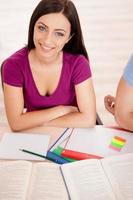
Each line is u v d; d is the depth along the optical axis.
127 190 0.93
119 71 3.14
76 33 1.37
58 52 1.36
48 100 1.46
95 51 3.49
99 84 2.96
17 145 1.14
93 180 0.96
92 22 4.13
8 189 0.92
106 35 3.82
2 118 2.42
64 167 1.01
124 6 4.61
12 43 3.61
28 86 1.42
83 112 1.40
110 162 1.04
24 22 4.10
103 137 1.21
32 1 4.71
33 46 1.38
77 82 1.42
